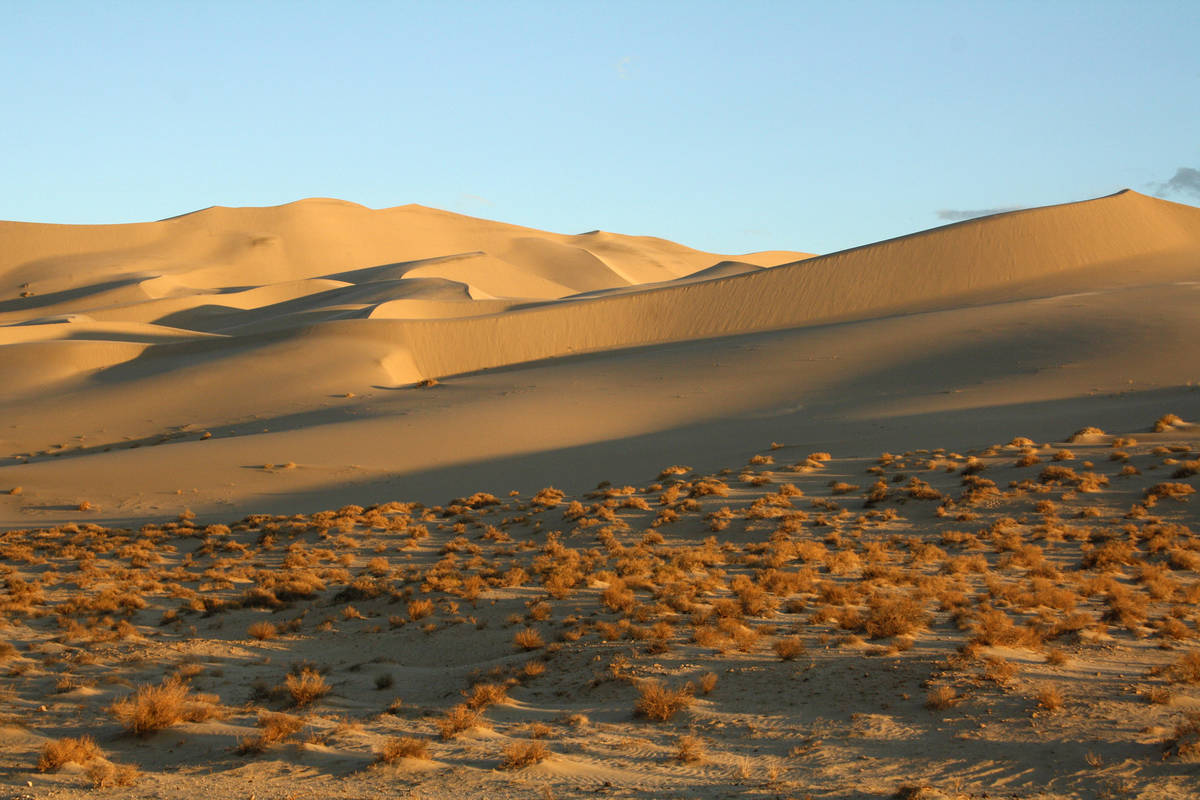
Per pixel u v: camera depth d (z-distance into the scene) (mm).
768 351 79938
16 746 10883
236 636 19891
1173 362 60375
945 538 27828
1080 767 9070
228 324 164500
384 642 18656
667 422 60406
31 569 29656
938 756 9711
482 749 10492
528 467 49875
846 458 43375
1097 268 118000
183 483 49812
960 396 58562
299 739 11062
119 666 16438
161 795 8805
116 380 89500
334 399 76625
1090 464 35000
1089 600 19984
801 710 11938
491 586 23109
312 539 33844
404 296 173000
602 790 8797
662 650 15266
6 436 72062
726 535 30375
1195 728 9555
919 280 117750
